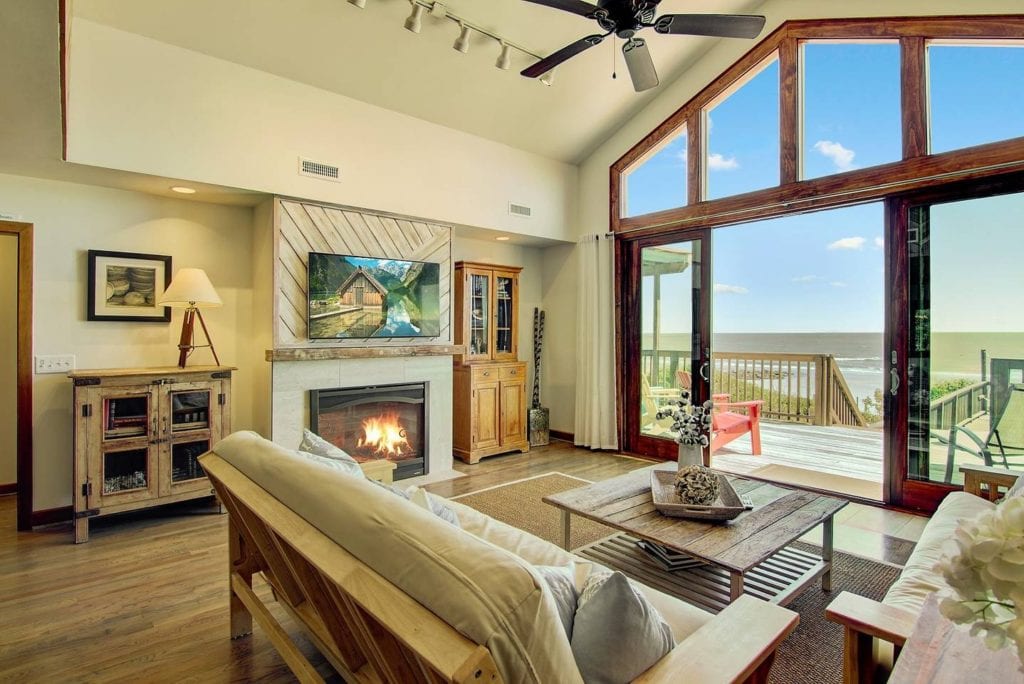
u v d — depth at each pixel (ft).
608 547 8.92
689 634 4.43
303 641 6.89
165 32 10.53
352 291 13.29
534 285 20.08
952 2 11.19
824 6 12.89
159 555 9.49
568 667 2.90
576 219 18.90
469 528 6.69
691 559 8.22
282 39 11.30
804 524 7.20
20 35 5.60
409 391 14.52
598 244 17.81
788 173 13.50
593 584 3.82
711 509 7.25
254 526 5.35
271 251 12.26
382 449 14.21
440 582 2.84
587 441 18.12
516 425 17.51
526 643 2.67
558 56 9.63
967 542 2.60
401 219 14.42
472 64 13.12
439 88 13.64
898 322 11.90
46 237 10.91
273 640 5.47
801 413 21.56
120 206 11.69
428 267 14.84
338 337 13.07
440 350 14.94
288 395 12.37
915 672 3.46
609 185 17.79
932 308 11.50
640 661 3.43
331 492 4.00
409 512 3.47
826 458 16.87
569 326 19.24
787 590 7.35
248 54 11.41
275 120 12.07
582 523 11.16
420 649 2.57
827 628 7.18
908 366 11.80
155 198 12.14
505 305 17.88
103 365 11.57
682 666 3.53
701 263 15.58
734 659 3.60
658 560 8.20
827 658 6.50
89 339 11.41
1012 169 10.39
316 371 12.80
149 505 10.71
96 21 9.98
